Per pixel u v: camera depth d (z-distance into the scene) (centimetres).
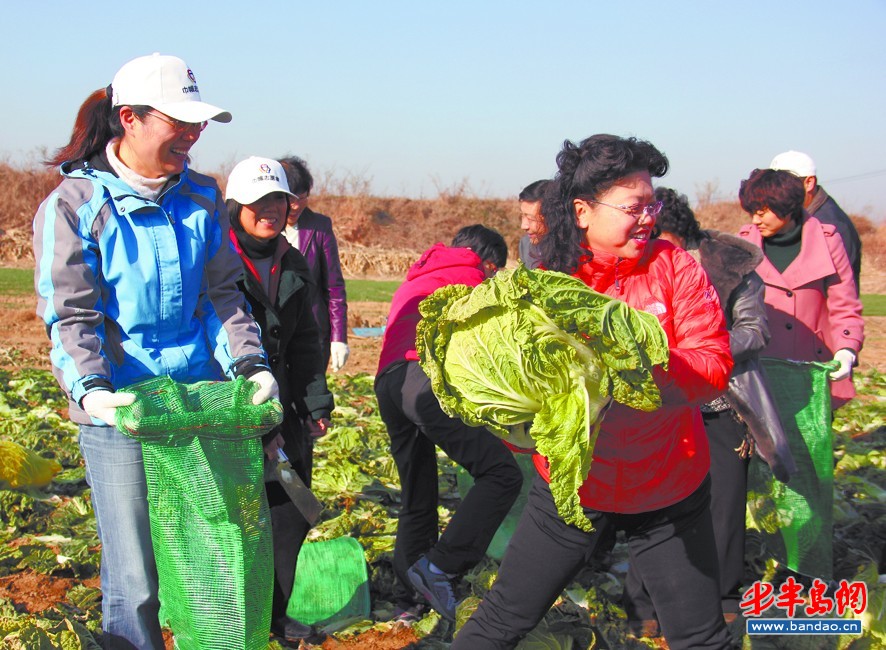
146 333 343
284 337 427
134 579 337
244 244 416
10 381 1033
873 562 469
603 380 280
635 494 319
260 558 324
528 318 285
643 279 323
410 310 462
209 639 317
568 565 325
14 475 606
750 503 499
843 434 834
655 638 440
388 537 550
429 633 440
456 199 4675
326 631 441
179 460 310
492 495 430
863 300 2570
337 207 4406
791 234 542
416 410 438
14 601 464
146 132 327
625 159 304
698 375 302
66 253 319
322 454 733
